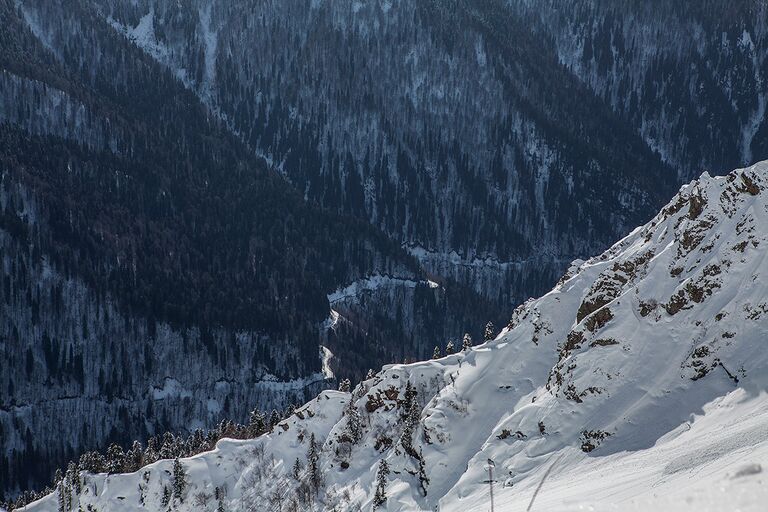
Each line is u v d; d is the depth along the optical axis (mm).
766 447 79188
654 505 41906
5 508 197750
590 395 129250
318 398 175375
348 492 147125
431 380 159000
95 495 169625
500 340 159875
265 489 158375
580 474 116750
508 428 135125
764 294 123062
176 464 164875
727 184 137375
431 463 138625
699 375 122438
